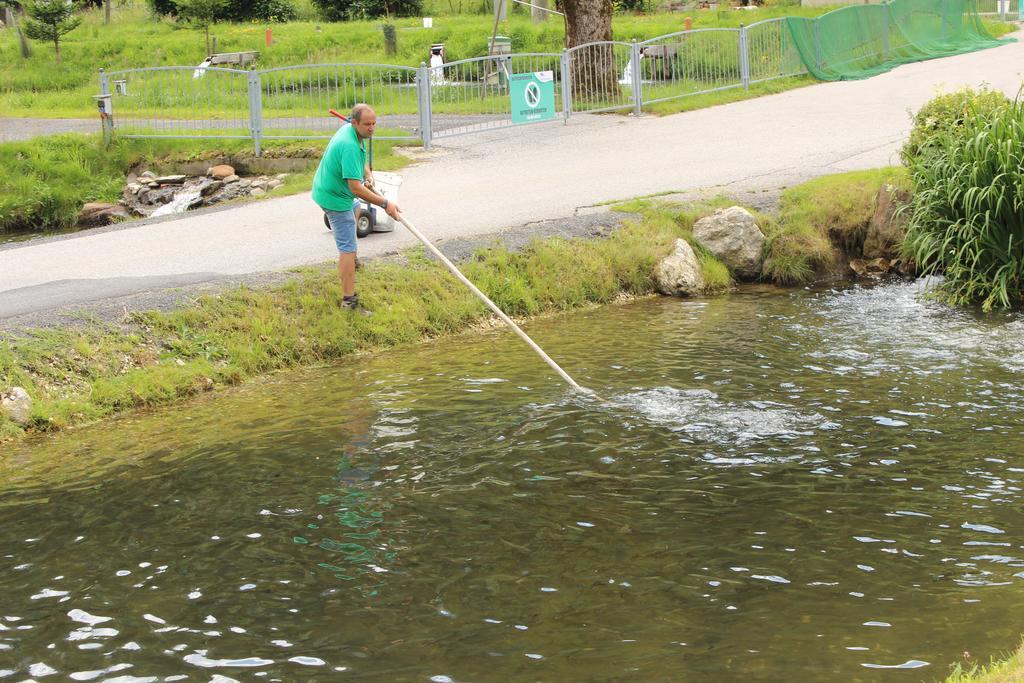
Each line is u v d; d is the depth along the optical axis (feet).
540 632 15.74
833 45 75.97
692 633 15.49
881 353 29.19
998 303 33.91
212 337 30.01
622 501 20.36
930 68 75.36
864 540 18.31
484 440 23.89
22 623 16.63
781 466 21.76
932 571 17.10
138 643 15.89
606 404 25.91
